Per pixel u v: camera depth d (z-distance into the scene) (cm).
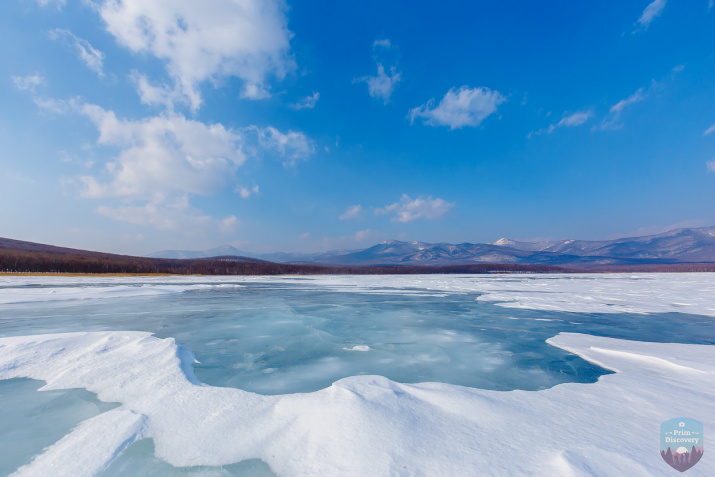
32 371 528
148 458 300
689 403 403
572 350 717
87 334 724
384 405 379
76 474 273
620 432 325
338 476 261
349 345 768
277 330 927
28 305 1414
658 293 2145
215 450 310
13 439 334
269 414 382
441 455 282
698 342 804
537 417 362
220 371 578
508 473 254
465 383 521
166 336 845
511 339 838
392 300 1703
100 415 378
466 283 3344
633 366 591
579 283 3331
